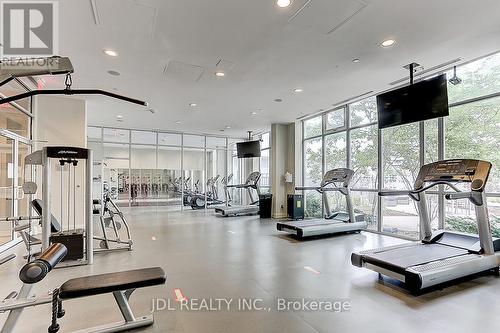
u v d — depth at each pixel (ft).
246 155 33.83
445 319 8.28
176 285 10.77
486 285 10.92
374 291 10.28
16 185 17.69
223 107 23.67
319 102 22.24
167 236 19.98
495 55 14.47
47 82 16.97
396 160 20.24
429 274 9.84
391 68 15.37
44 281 11.30
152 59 13.89
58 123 21.13
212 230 22.35
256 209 32.14
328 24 10.88
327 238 19.36
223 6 9.64
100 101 21.95
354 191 23.73
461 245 13.00
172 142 38.78
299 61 14.34
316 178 28.53
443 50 13.24
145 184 37.45
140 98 20.84
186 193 39.81
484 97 15.14
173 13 10.01
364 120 22.59
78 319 8.24
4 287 10.68
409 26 11.06
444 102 13.33
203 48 12.80
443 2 9.51
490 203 15.14
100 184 33.71
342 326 7.87
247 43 12.39
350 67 15.16
